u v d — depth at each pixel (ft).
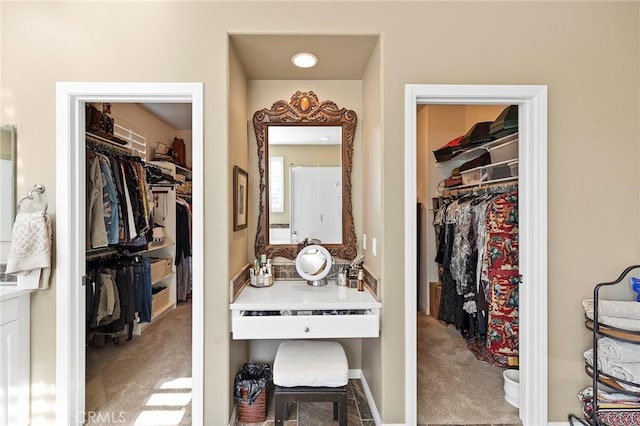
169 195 14.48
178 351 10.32
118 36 6.30
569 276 6.56
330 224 8.64
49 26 6.26
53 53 6.26
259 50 7.00
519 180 7.00
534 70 6.52
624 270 6.48
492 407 7.36
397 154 6.47
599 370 6.10
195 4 6.35
